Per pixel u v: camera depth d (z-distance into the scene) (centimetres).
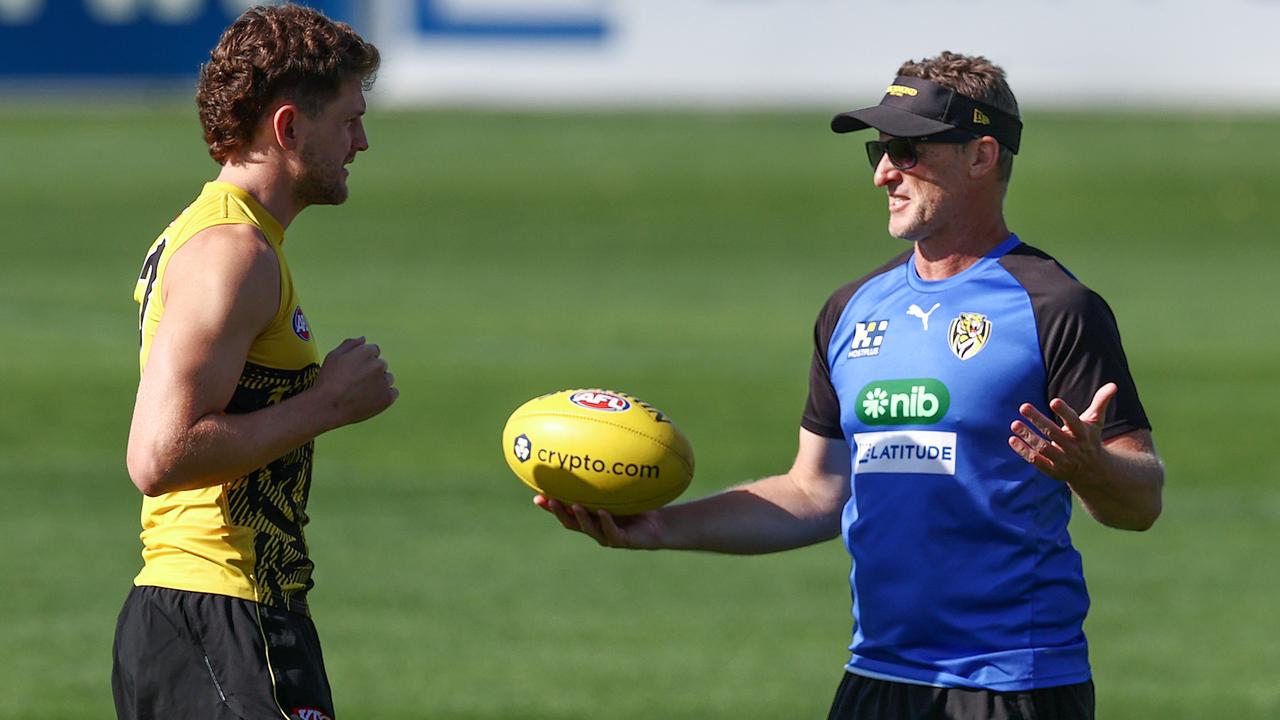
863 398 1564
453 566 3356
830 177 8981
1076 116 9825
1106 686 2652
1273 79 9662
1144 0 9681
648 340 5859
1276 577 3312
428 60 10188
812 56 9919
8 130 9988
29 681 2569
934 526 1519
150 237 8050
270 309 1421
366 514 3769
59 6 10412
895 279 1600
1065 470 1397
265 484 1465
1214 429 4600
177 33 10431
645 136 9662
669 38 10025
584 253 7750
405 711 2478
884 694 1548
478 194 8781
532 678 2655
